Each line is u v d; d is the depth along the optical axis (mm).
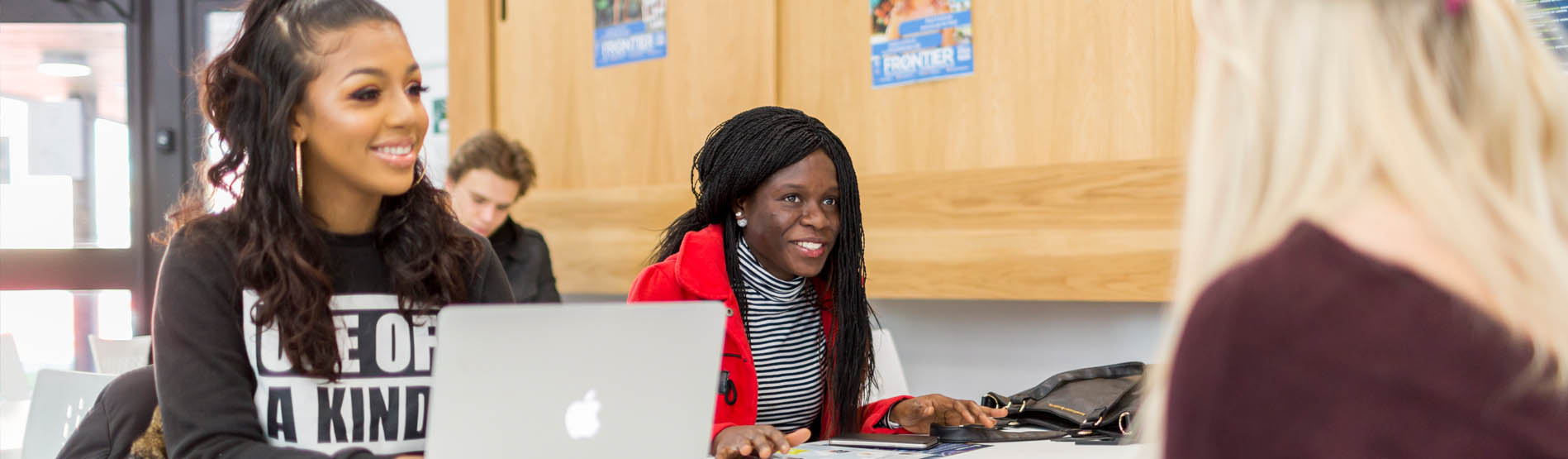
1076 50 2373
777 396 1740
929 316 3006
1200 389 488
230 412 1152
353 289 1248
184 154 3969
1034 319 2816
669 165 3018
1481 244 471
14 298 3955
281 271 1165
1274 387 460
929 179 2582
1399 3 535
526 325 1016
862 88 2684
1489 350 444
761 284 1730
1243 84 557
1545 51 543
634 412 1057
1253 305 479
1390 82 518
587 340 1035
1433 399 434
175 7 3961
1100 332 2705
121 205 4012
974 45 2516
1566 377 445
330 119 1185
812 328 1787
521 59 3342
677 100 2996
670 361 1065
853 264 1740
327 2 1218
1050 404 1761
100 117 4000
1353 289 463
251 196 1194
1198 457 485
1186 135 2219
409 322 1268
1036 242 2424
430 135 3865
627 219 3096
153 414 1299
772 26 2809
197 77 1294
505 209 3041
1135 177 2285
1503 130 513
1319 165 515
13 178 4000
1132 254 2291
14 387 2820
